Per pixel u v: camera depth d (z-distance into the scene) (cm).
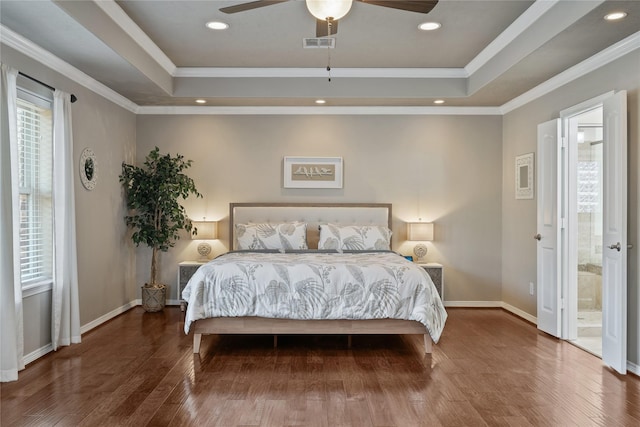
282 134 615
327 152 616
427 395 317
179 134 614
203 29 426
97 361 385
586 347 433
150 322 523
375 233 568
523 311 555
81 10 331
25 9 307
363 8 379
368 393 320
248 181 616
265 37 446
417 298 404
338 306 400
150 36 443
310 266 413
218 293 404
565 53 394
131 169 584
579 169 603
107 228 528
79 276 464
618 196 359
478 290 619
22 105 383
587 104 419
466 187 617
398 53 492
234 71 549
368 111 612
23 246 388
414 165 617
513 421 277
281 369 369
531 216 535
